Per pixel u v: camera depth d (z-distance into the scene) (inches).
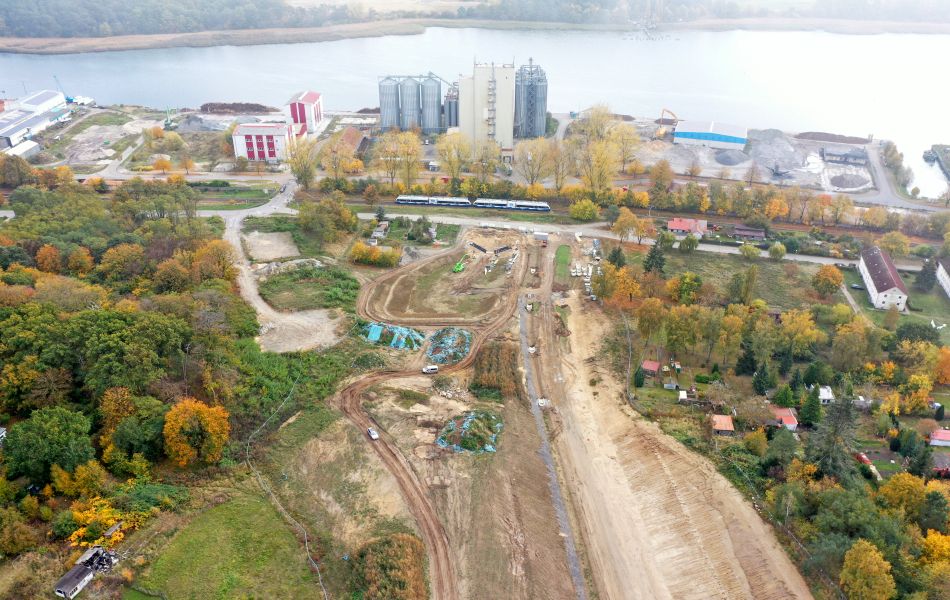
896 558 3784.5
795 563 4055.1
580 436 5255.9
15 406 4397.1
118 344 4574.3
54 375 4443.9
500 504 4429.1
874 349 6063.0
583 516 4581.7
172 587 3612.2
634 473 4906.5
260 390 5118.1
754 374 5703.7
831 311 6742.1
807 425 5275.6
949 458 4972.9
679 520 4493.1
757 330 6033.5
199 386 4872.0
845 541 3850.9
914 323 6254.9
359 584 3782.0
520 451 4940.9
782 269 7869.1
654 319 5959.6
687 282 6894.7
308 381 5403.5
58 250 6638.8
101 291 5836.6
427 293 7076.8
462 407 5310.0
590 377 5910.4
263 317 6289.4
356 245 7608.3
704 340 6358.3
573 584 4109.3
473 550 4104.3
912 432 4977.9
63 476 3897.6
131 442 4195.4
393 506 4343.0
